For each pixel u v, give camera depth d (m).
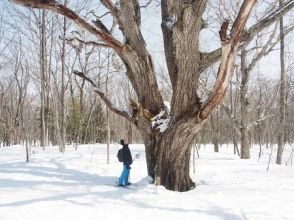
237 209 9.32
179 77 11.80
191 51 11.63
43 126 29.75
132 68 12.46
